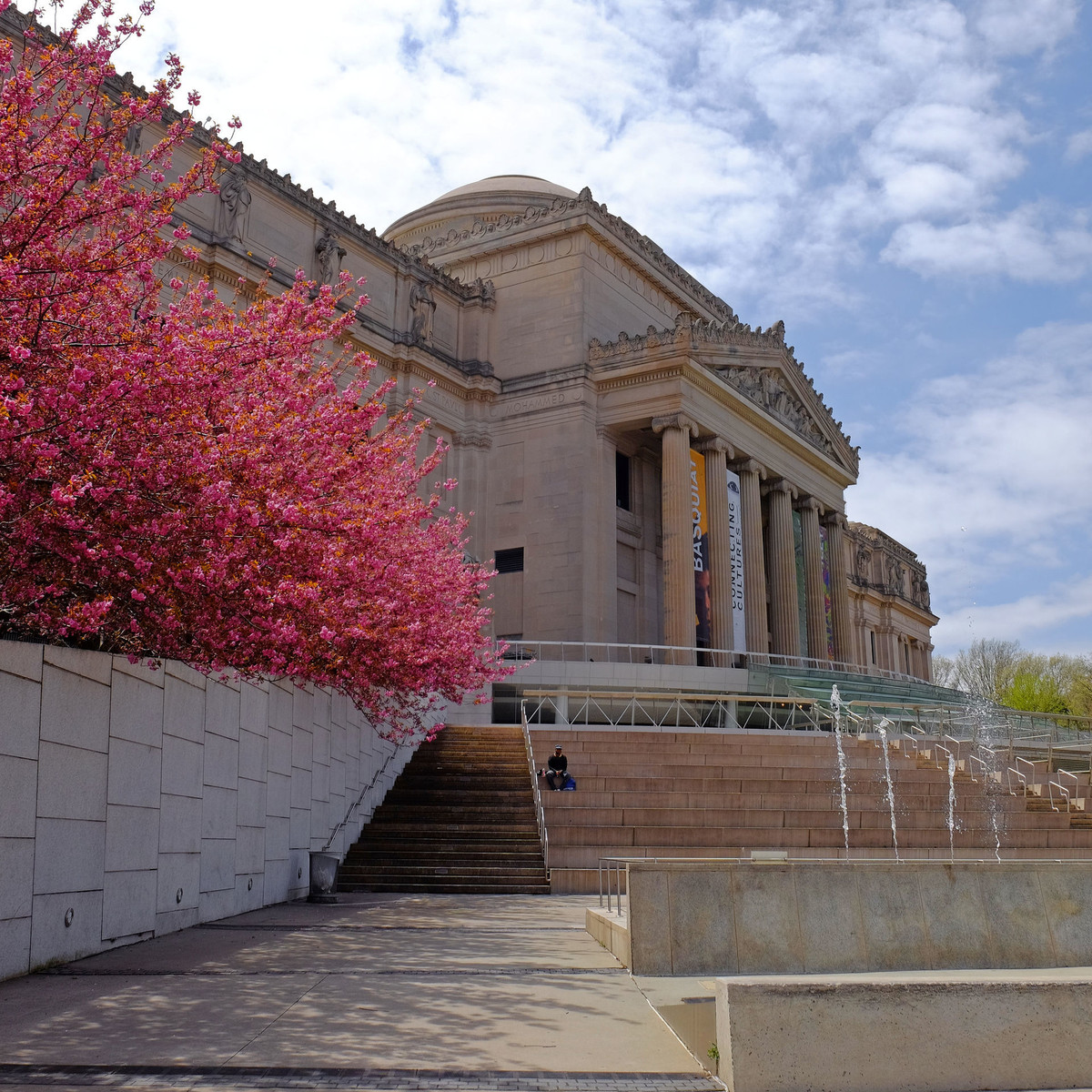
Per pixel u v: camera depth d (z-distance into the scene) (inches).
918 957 551.5
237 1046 375.2
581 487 2370.8
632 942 536.1
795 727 1943.9
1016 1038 353.7
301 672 784.9
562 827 1072.2
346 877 1016.2
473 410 2503.7
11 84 566.6
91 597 629.3
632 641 2564.0
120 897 599.8
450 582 1184.8
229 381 676.1
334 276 2206.0
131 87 1720.0
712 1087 343.6
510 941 653.3
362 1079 339.6
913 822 1170.6
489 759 1387.8
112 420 571.5
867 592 4197.8
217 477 616.7
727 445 2503.7
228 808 759.1
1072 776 1441.9
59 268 581.3
